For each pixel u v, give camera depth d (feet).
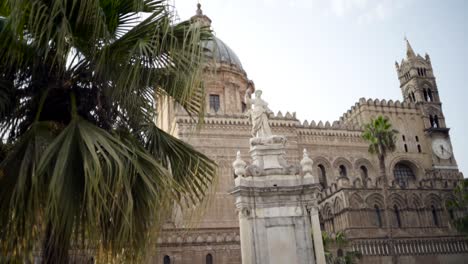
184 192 29.50
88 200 20.63
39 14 23.90
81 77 26.99
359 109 232.53
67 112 27.66
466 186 173.88
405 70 255.70
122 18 28.12
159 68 27.55
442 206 182.50
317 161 207.62
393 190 178.50
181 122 178.29
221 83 212.84
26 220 22.22
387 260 163.53
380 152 161.07
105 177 22.33
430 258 170.19
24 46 25.21
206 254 145.38
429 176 222.48
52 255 22.90
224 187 175.32
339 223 171.53
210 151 180.14
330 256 138.31
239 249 148.46
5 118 26.23
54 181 20.36
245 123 188.85
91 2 23.97
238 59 230.07
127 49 26.43
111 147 22.35
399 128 231.30
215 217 168.76
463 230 160.15
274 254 69.00
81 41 25.86
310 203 72.54
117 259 24.64
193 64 26.22
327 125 215.31
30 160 22.57
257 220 70.59
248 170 73.10
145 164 24.76
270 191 71.82
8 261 22.81
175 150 29.94
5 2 25.52
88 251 23.53
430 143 231.71
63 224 21.09
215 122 185.16
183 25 28.55
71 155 22.20
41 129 24.16
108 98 26.66
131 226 21.62
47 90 26.20
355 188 172.45
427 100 244.01
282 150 76.64
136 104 26.66
